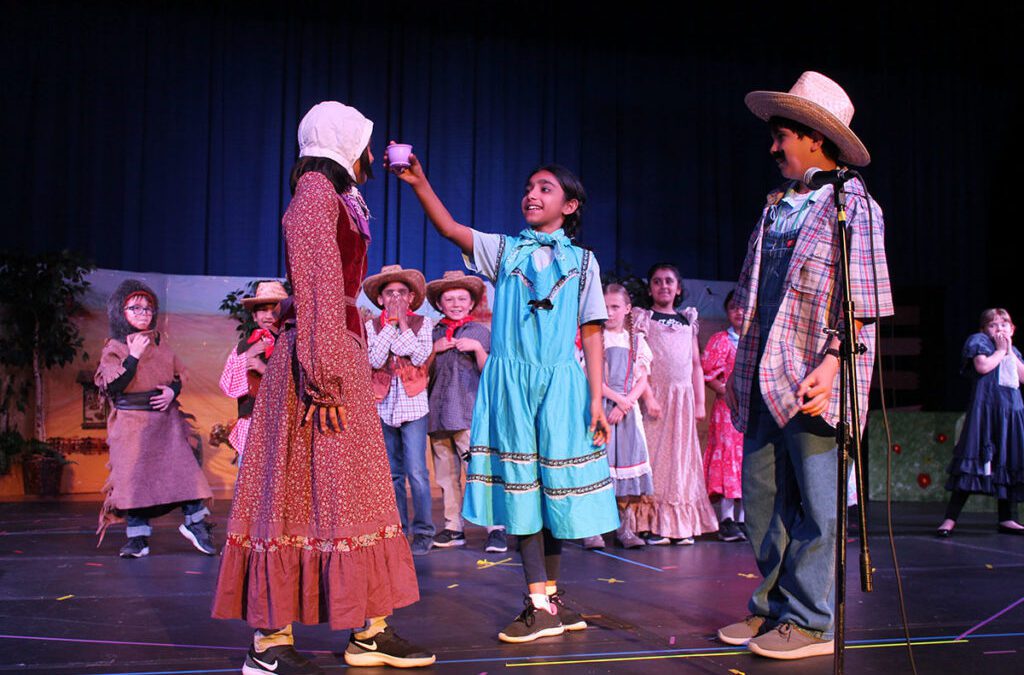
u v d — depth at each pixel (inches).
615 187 382.9
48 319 287.4
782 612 106.3
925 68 411.2
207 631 109.1
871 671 96.0
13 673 91.4
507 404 110.3
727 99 397.4
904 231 405.7
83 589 135.8
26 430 291.9
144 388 172.7
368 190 356.5
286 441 88.9
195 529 172.9
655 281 206.8
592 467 109.7
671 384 199.2
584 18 381.4
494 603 128.2
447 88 367.6
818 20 400.2
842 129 101.4
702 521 198.8
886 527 231.3
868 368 104.8
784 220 110.0
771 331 105.4
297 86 355.6
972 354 224.1
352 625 86.5
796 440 104.8
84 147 332.2
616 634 110.9
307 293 85.4
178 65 343.9
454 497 188.1
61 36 332.5
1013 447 219.0
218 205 343.3
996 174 414.9
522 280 111.9
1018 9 393.7
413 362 179.3
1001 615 123.1
